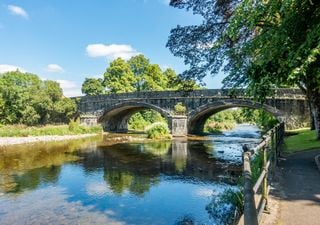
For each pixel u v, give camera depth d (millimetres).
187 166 24234
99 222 12453
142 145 38656
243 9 10383
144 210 13797
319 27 7844
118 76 81000
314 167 13211
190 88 22297
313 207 7645
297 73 8078
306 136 25812
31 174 21750
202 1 19641
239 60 14625
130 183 18859
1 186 18344
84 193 16734
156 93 53656
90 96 64375
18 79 68938
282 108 39219
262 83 9875
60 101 66250
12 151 34250
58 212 13711
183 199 15281
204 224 11789
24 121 63062
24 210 14016
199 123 59812
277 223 6586
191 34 20156
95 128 59562
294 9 8820
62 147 37562
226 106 47281
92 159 28188
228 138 46812
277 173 11859
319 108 14109
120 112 65875
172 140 44531
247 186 4113
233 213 11680
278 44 9219
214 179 19562
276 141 13680
